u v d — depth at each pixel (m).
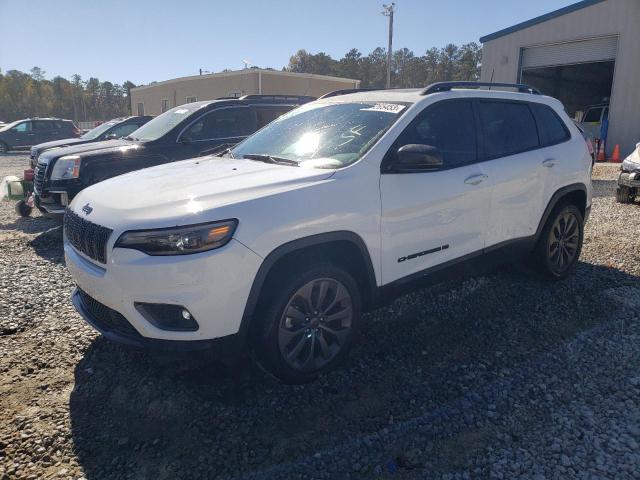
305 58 96.38
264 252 2.95
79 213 3.36
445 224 3.85
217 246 2.83
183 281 2.79
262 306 3.10
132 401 3.13
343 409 3.07
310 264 3.22
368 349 3.79
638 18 16.59
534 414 3.01
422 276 3.79
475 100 4.28
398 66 100.75
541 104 4.92
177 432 2.86
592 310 4.42
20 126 25.39
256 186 3.14
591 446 2.73
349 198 3.29
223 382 3.33
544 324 4.17
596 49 18.02
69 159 6.81
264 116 8.55
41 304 4.57
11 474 2.53
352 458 2.66
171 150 7.48
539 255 4.86
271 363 3.15
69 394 3.20
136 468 2.59
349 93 4.80
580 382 3.33
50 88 110.31
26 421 2.92
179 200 3.01
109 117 124.19
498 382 3.34
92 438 2.80
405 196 3.57
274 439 2.80
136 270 2.81
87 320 3.30
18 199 9.00
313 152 3.79
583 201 5.18
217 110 8.05
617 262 5.66
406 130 3.72
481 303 4.58
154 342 2.91
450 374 3.45
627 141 17.39
